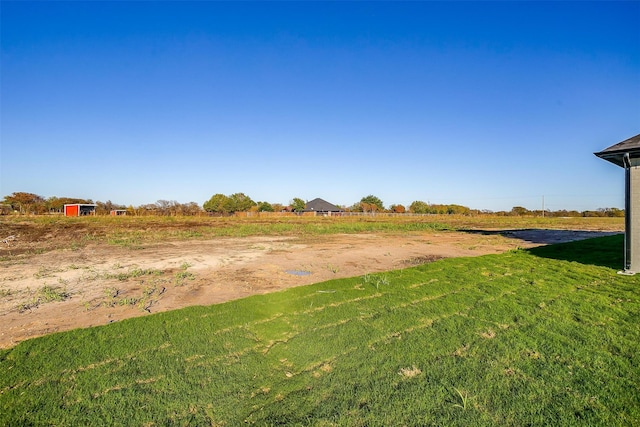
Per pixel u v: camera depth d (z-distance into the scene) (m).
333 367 3.29
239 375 3.14
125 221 30.98
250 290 6.29
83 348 3.62
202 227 24.22
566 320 4.48
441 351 3.60
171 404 2.70
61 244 14.12
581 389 2.88
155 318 4.53
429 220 42.97
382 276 7.12
